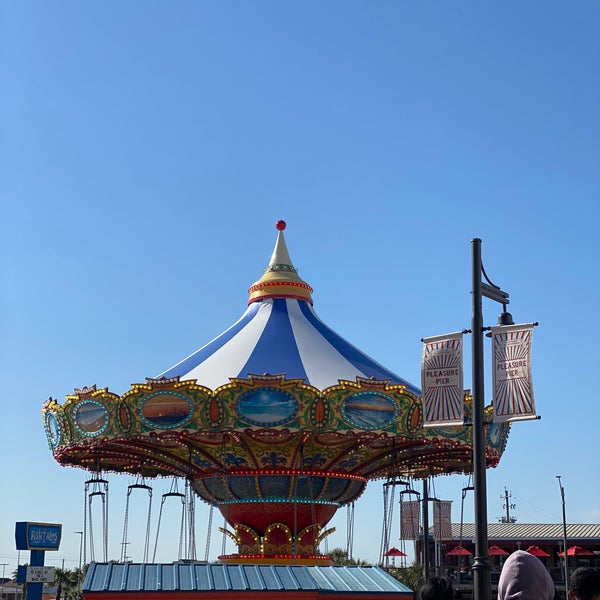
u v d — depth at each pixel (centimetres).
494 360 1366
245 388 2389
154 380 2408
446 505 3797
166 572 1848
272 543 2791
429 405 1423
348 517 3011
